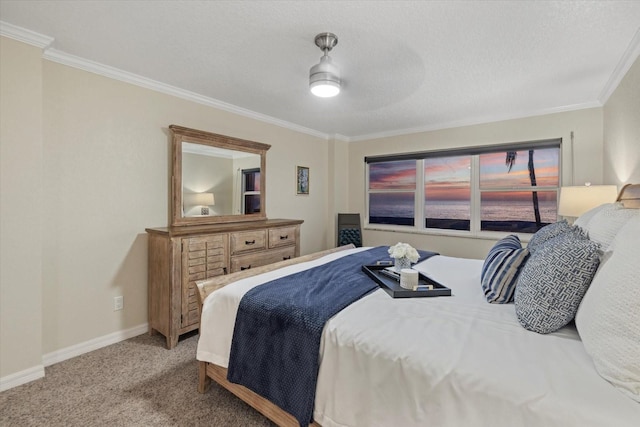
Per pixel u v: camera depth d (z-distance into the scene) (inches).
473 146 153.9
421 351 40.7
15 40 73.5
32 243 76.8
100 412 64.8
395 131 177.6
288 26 71.8
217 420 62.5
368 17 67.9
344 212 197.3
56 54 84.4
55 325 86.0
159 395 70.5
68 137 88.0
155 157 108.1
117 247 98.7
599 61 88.4
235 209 132.9
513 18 67.8
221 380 66.1
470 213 160.1
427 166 173.0
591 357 36.3
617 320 33.0
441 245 165.3
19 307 74.8
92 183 93.0
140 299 104.7
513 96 118.4
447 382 36.7
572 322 47.2
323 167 189.3
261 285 67.2
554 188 138.9
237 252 113.6
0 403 67.5
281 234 133.3
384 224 188.9
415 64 90.7
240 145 133.9
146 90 105.2
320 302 56.4
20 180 74.9
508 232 150.4
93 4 64.2
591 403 30.3
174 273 94.7
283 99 124.1
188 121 118.0
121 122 99.1
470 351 40.0
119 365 84.0
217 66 93.7
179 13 67.2
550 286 44.5
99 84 93.9
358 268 85.1
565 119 130.4
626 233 39.6
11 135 73.3
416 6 63.9
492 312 53.7
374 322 49.2
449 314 52.6
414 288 64.9
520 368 35.9
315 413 47.6
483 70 94.8
